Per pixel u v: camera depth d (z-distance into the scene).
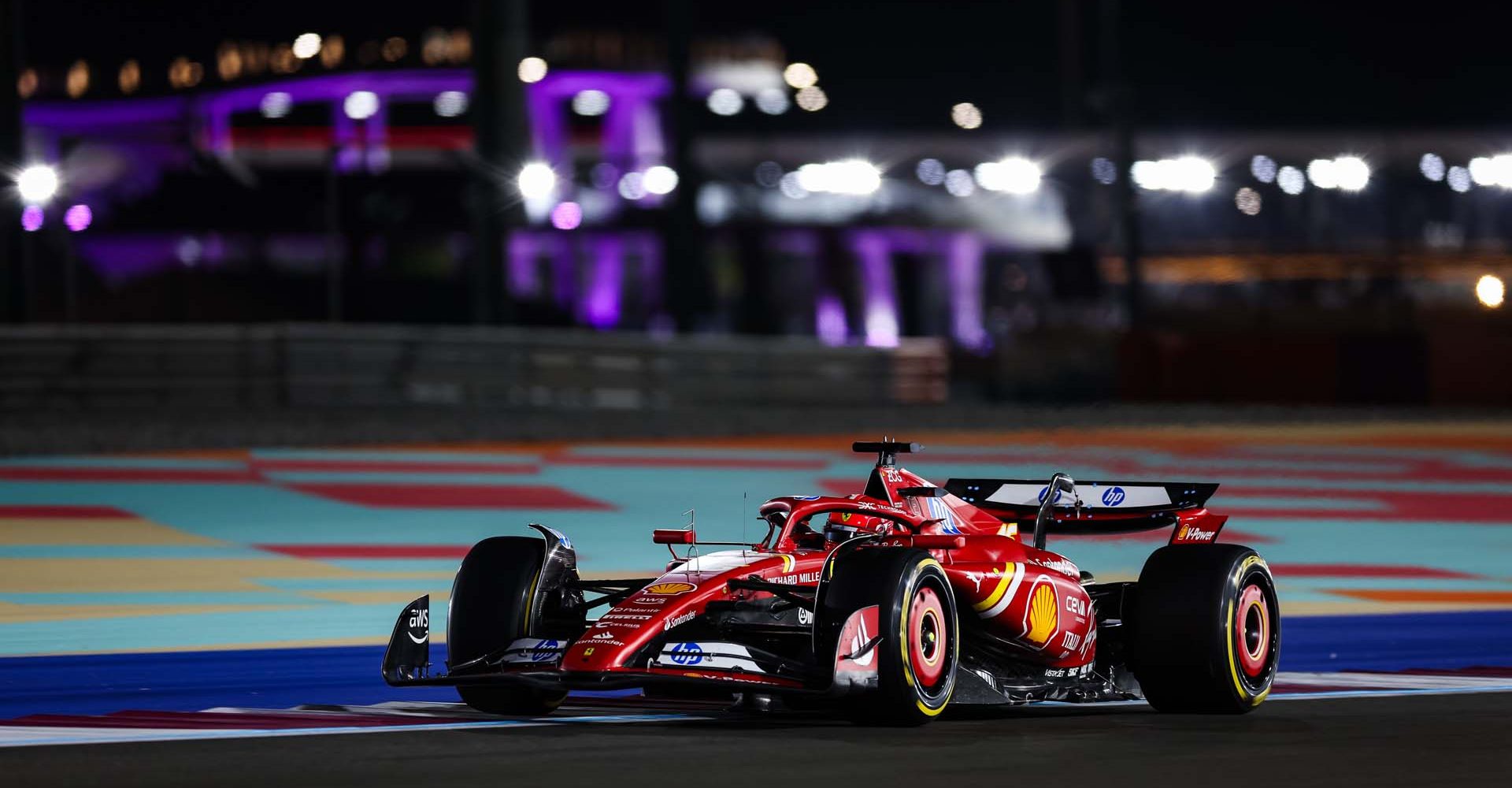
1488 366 147.12
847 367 146.88
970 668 31.88
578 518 67.06
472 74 140.50
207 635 41.59
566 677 27.09
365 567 54.16
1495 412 134.38
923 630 29.00
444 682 28.39
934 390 152.75
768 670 27.69
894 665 28.00
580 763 24.94
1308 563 60.66
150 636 41.34
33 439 89.38
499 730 28.38
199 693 33.50
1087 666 33.72
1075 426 115.38
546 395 131.25
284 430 97.12
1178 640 31.64
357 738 27.19
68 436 91.75
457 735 27.61
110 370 116.50
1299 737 28.50
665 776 23.91
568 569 30.83
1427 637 44.72
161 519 63.81
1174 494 34.06
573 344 132.62
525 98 141.25
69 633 41.66
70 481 73.06
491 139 139.62
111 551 56.25
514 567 30.11
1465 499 80.06
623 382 135.12
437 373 126.38
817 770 24.53
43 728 28.95
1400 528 70.25
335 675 35.94
